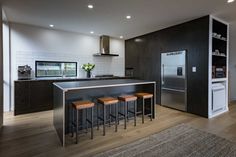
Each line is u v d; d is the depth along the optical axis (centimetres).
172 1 288
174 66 448
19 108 397
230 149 225
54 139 258
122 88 348
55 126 300
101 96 316
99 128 305
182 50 424
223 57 430
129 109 361
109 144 242
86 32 529
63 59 512
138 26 455
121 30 500
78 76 544
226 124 329
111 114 326
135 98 314
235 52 572
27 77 430
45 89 434
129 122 340
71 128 279
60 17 379
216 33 408
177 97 442
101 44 572
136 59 597
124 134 278
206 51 371
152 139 258
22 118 367
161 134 278
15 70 435
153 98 365
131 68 623
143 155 212
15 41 432
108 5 307
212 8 321
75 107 243
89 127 301
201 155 211
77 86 257
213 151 221
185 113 410
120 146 236
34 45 459
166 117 376
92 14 357
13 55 431
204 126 317
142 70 569
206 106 374
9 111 427
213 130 296
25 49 446
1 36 302
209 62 367
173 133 282
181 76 429
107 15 362
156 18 384
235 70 582
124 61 659
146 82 344
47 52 482
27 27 446
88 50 564
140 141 251
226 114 404
